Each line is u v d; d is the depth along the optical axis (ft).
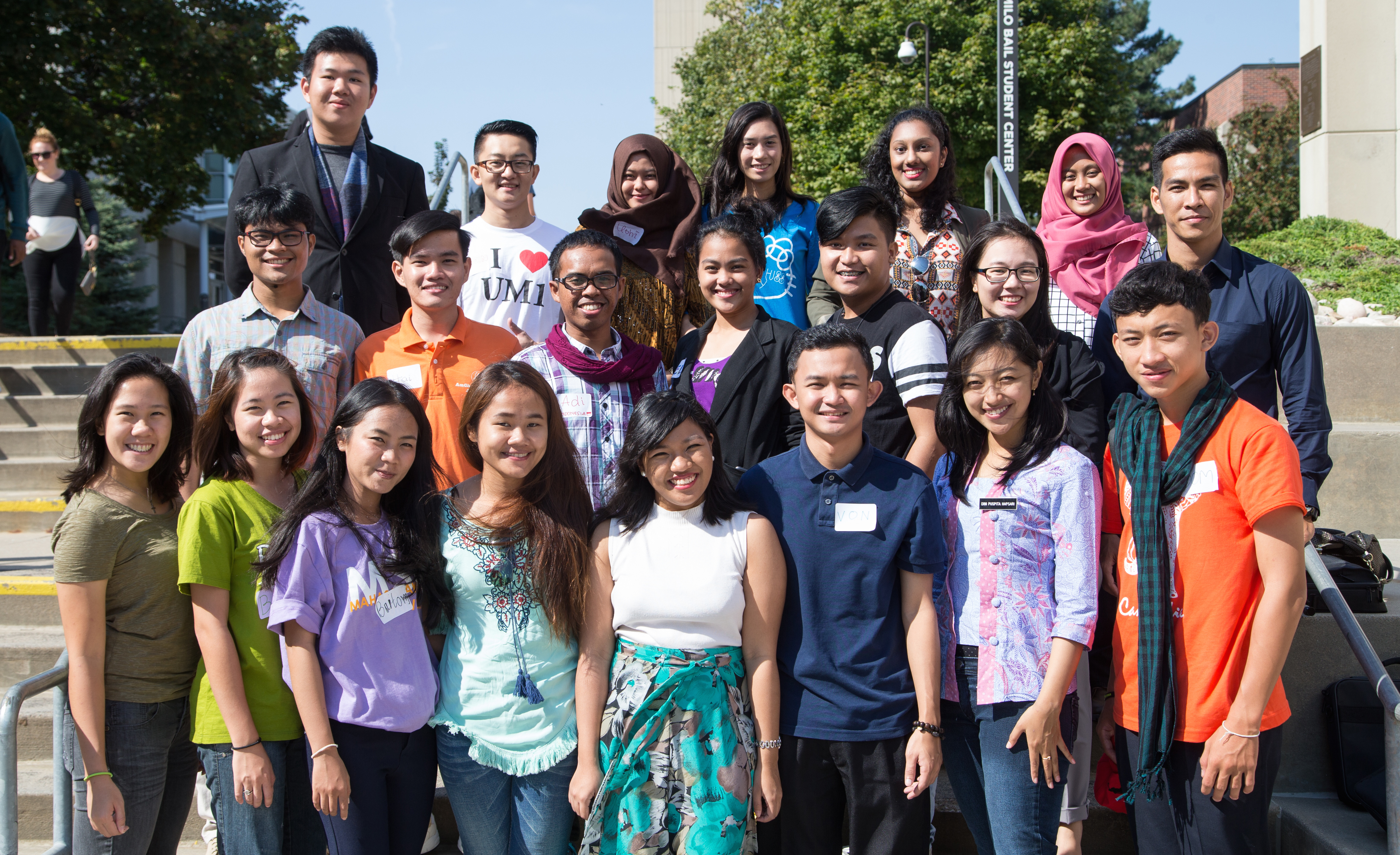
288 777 8.08
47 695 11.86
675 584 7.78
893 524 7.95
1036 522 7.97
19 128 37.86
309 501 7.88
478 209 21.68
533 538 8.02
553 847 7.94
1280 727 7.55
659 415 7.86
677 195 13.12
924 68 61.26
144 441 8.04
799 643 8.02
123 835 8.00
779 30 76.84
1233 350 9.59
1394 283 23.39
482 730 7.84
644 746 7.54
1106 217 12.76
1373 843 8.91
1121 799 8.31
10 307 51.55
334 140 12.92
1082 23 63.67
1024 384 7.97
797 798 7.95
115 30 39.11
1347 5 32.07
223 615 7.74
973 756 8.19
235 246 12.42
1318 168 32.91
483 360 10.53
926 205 12.87
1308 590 10.27
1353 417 17.79
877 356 9.86
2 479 17.78
